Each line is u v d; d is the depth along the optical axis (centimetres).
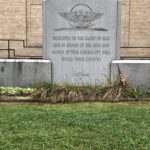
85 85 1181
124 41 1922
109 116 941
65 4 1205
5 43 1922
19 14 1928
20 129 847
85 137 799
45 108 1027
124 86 1140
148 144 760
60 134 815
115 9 1209
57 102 1100
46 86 1133
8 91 1155
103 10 1209
